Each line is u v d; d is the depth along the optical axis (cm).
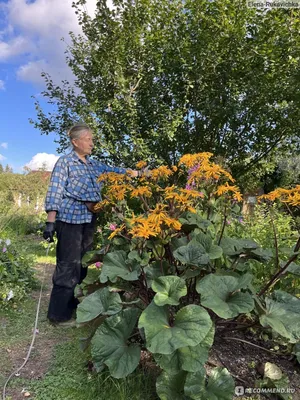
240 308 169
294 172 1066
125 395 181
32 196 1230
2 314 305
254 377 202
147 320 167
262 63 521
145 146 500
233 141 553
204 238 209
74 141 296
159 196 240
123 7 542
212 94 545
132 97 530
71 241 284
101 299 199
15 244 509
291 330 174
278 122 556
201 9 525
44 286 404
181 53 530
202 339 155
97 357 177
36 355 234
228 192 221
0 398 184
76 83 562
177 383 172
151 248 210
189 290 219
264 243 319
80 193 285
